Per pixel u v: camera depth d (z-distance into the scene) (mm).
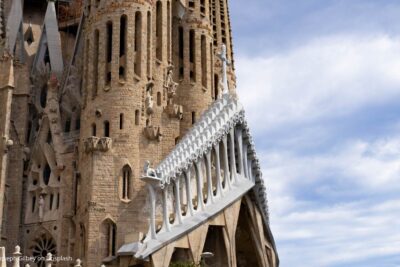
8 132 55969
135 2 55938
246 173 56969
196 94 65125
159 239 46000
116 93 52938
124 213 49719
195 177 53250
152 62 56250
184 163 49938
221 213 51750
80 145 54281
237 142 57062
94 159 50469
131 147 51656
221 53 60500
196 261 47969
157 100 56375
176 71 65438
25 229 57844
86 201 50062
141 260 44562
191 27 67062
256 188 58250
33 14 82812
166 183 48000
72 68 65938
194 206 52156
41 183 58844
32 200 59125
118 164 50875
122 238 48906
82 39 66688
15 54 69812
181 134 63250
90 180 49969
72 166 57000
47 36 72688
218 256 52031
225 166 54406
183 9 67375
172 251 46562
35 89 67188
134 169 51188
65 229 54750
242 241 58406
